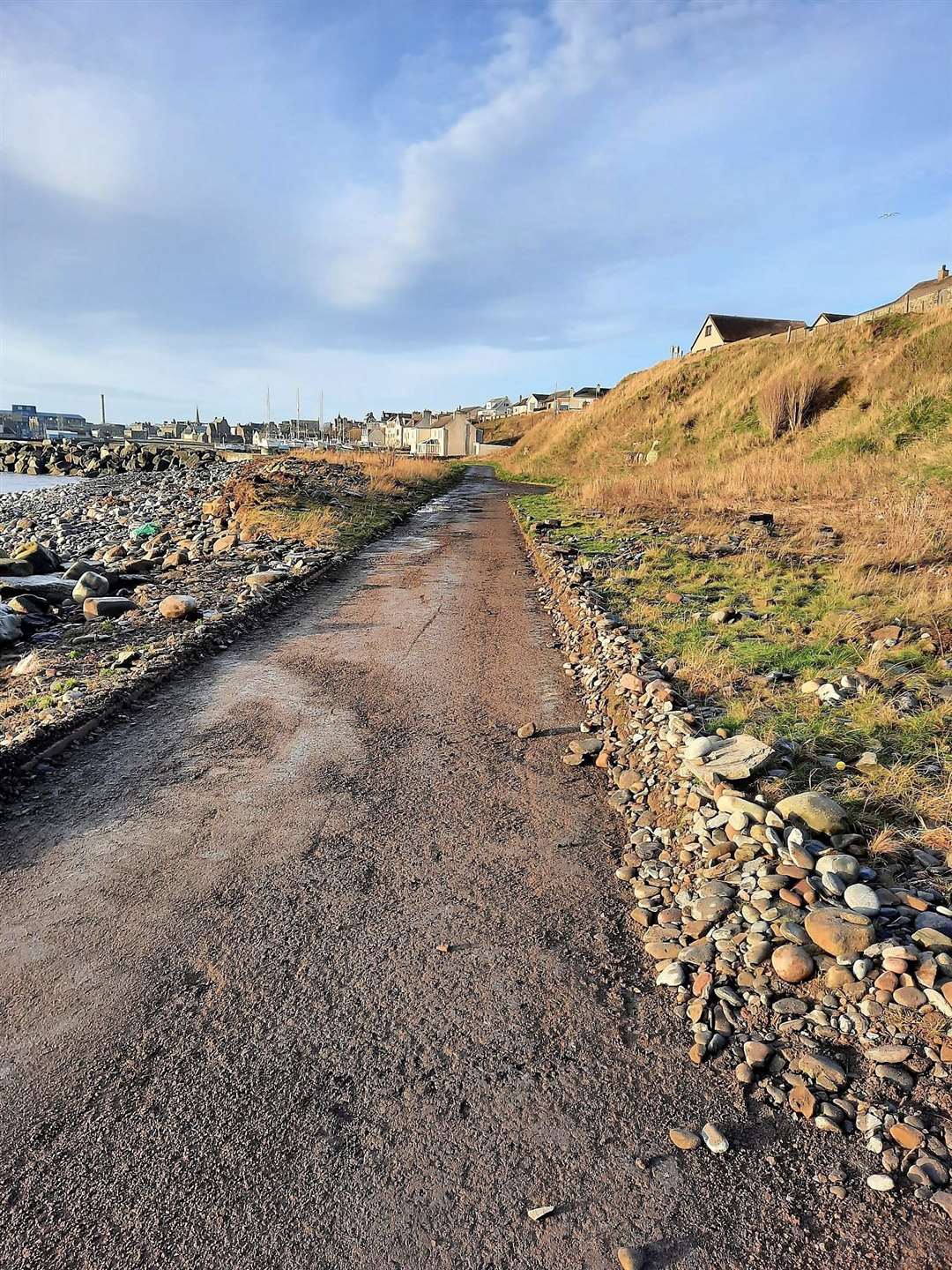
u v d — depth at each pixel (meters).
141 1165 2.06
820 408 24.56
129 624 7.79
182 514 17.41
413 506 21.70
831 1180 1.96
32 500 28.19
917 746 4.20
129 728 5.30
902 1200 1.88
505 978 2.80
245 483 18.11
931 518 10.49
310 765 4.70
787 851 3.20
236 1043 2.49
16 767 4.48
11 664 6.77
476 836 3.85
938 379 19.88
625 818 4.04
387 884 3.42
